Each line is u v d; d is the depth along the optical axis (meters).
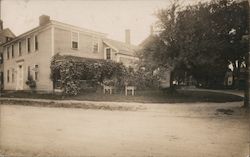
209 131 5.52
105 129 6.18
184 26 7.92
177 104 7.70
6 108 9.93
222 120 6.20
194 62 8.09
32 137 6.00
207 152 4.62
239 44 7.36
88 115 7.88
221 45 7.61
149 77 9.57
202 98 8.15
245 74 7.27
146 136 5.50
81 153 4.98
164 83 9.37
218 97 8.17
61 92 12.61
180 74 8.84
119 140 5.38
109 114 7.78
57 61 13.58
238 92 8.77
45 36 15.12
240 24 7.20
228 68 8.32
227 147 4.82
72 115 8.12
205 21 7.63
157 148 4.88
